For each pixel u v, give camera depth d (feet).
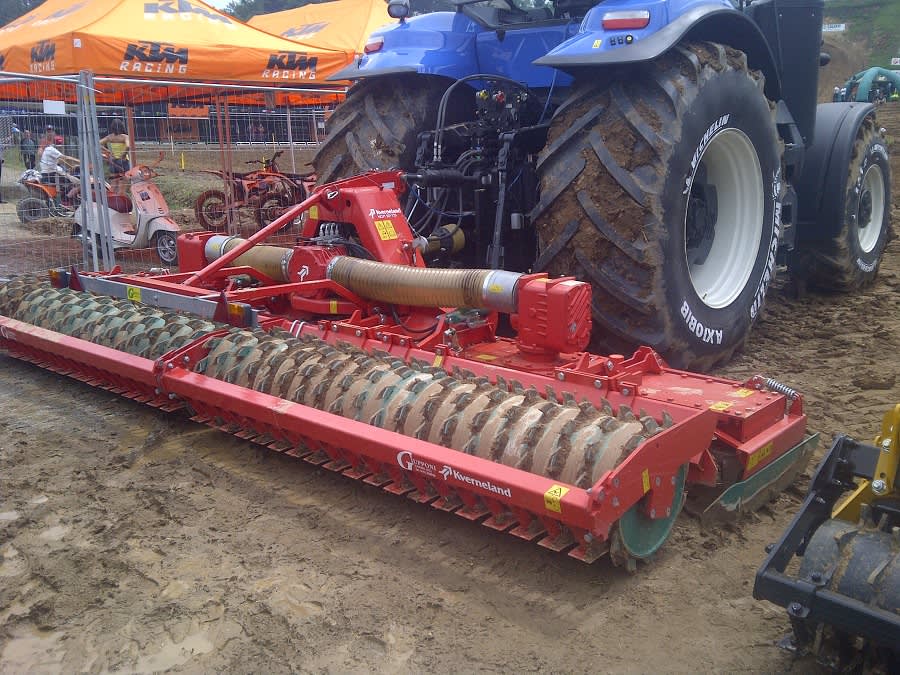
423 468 8.99
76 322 14.35
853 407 13.50
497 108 15.30
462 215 15.58
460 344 12.60
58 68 32.99
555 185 12.87
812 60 17.90
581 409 8.96
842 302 20.88
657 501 8.51
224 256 13.94
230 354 11.80
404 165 16.43
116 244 30.53
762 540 9.52
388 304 13.91
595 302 13.32
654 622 7.99
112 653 7.60
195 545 9.41
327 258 13.97
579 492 7.80
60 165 29.94
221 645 7.68
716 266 15.39
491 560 9.08
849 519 7.61
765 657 7.48
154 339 12.88
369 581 8.68
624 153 12.45
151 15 35.47
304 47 41.65
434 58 15.98
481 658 7.47
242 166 45.57
